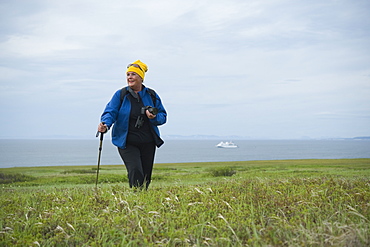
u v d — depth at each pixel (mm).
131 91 8438
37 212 6809
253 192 7746
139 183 8344
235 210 6285
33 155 199750
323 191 7387
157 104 8719
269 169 34312
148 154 8641
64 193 9109
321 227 5180
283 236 4945
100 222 5855
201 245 4945
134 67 8438
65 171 37688
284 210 6285
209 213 6180
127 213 6340
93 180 24297
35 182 23719
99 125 8047
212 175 27516
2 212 6691
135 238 5164
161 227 5555
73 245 5238
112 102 8422
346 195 7070
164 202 7000
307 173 23875
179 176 27141
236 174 27469
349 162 51031
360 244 4492
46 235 5520
